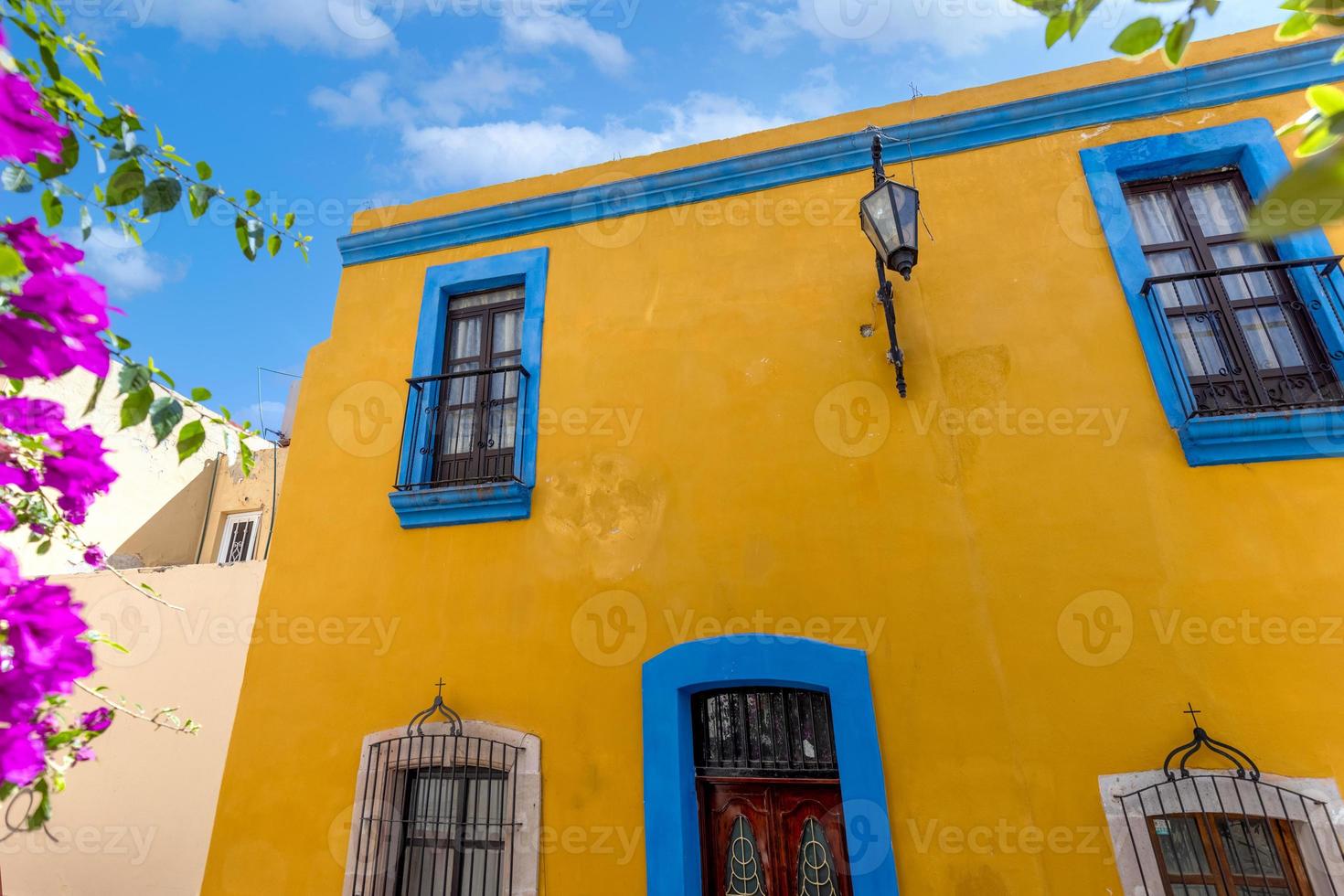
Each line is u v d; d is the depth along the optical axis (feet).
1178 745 12.39
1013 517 14.39
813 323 17.02
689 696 15.11
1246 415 13.25
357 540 17.74
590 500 16.75
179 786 18.85
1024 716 13.15
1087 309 15.40
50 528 7.20
